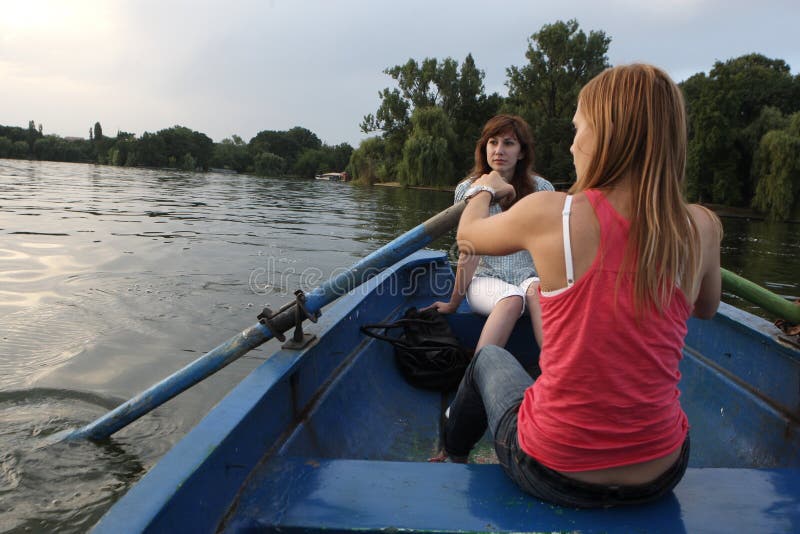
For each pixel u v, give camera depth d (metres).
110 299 4.18
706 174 26.62
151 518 0.87
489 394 1.27
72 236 7.18
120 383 2.73
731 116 26.59
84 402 2.50
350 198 21.75
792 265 10.18
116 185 21.92
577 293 0.94
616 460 0.99
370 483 1.18
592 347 0.94
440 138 33.34
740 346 1.88
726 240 14.14
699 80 31.56
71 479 1.91
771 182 21.95
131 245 6.74
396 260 1.66
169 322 3.71
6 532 1.65
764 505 1.08
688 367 2.12
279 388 1.46
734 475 1.20
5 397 2.50
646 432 0.98
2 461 1.98
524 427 1.09
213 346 3.32
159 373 2.88
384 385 2.23
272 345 3.43
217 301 4.29
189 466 1.02
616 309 0.92
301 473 1.24
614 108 0.94
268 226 10.25
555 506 1.07
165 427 2.31
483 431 1.48
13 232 7.23
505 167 2.46
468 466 1.24
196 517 1.01
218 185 27.75
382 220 13.02
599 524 1.02
